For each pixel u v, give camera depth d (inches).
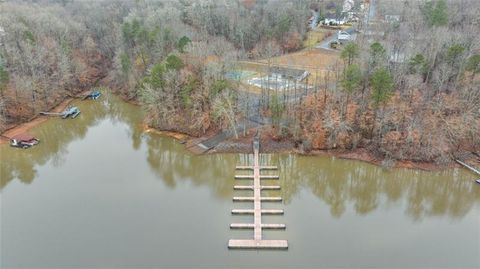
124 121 3622.0
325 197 2429.9
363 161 2696.9
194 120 3088.1
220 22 4869.6
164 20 4618.6
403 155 2662.4
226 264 1841.8
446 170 2573.8
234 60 3309.5
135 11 5201.8
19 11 4798.2
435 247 1940.2
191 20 4995.1
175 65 3090.6
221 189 2464.3
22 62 3622.0
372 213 2245.3
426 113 2738.7
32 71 3595.0
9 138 3166.8
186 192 2427.4
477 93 2755.9
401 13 4574.3
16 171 2758.4
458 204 2340.1
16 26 4047.7
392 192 2497.5
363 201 2390.5
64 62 3937.0
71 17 5442.9
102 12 5502.0
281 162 2753.4
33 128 3385.8
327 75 3154.5
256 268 1817.2
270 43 4188.0
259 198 2336.4
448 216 2215.8
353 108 2800.2
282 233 2036.2
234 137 2999.5
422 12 4274.1
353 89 2731.3
